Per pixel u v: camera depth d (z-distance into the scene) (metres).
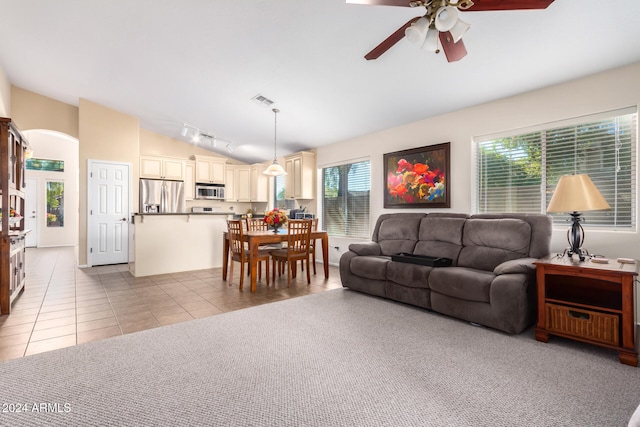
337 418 1.46
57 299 3.42
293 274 4.62
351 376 1.84
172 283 4.20
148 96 5.00
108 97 5.25
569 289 2.68
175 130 6.46
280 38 3.07
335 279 4.52
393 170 4.70
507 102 3.49
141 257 4.64
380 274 3.37
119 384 1.74
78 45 3.76
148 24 3.18
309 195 6.16
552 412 1.50
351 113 4.43
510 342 2.32
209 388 1.71
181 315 2.92
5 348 2.19
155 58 3.82
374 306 3.20
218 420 1.44
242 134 6.09
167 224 4.89
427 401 1.60
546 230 2.86
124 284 4.12
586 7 2.17
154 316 2.88
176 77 4.23
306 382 1.77
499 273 2.60
